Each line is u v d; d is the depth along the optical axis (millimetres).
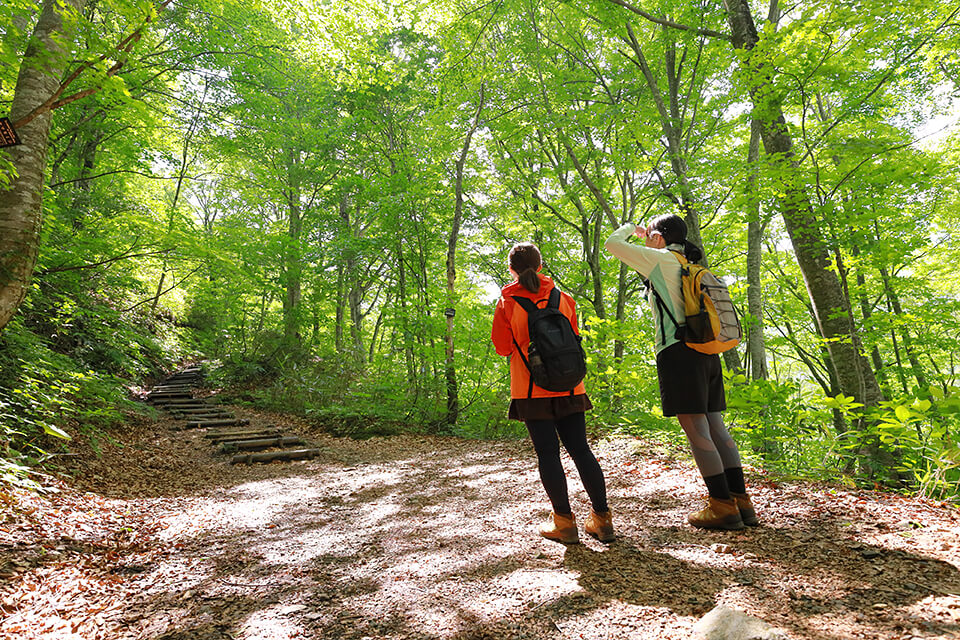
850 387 5207
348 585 2299
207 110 12016
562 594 1990
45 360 5496
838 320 5301
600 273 14141
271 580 2408
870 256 5770
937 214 9547
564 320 2555
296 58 11812
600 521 2559
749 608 1749
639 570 2174
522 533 2832
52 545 2732
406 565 2490
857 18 4719
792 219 5469
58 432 4004
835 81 5207
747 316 9375
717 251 12188
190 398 11875
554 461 2586
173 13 9938
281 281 14578
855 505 2725
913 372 9766
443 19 8688
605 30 8938
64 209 8602
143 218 7406
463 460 5723
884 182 5086
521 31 10367
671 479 3709
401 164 11211
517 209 13984
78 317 8328
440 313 9883
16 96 4324
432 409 9406
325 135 15023
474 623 1838
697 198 8133
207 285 14945
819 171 5527
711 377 2699
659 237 2863
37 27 4383
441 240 11414
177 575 2492
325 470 5758
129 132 10930
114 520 3445
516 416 2688
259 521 3609
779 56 5094
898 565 1979
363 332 20578
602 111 10180
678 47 9727
